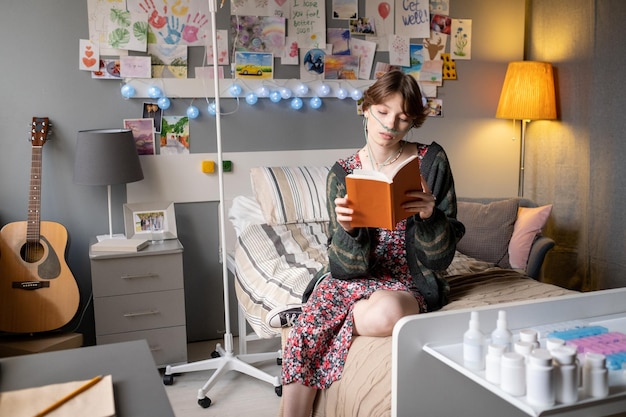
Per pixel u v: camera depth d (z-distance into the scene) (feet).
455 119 12.16
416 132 11.94
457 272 8.71
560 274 11.77
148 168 10.51
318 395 6.22
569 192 11.51
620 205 10.39
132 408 3.44
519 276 8.38
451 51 11.97
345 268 6.55
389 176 5.60
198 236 10.94
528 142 12.50
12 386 3.70
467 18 12.01
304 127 11.31
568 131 11.46
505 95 11.66
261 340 11.14
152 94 10.29
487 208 10.40
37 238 9.23
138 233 10.28
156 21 10.29
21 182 9.98
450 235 6.38
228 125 10.89
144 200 10.54
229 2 10.61
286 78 11.07
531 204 10.95
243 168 10.98
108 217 10.44
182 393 8.91
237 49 10.73
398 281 6.76
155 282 9.37
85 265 10.42
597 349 4.39
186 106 10.64
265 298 7.93
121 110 10.33
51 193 10.16
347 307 6.38
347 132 11.57
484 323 4.89
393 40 11.57
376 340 5.98
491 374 4.16
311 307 6.37
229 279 11.23
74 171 9.52
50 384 3.71
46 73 9.93
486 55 12.21
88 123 10.20
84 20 9.99
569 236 11.55
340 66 11.31
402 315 5.98
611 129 10.50
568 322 5.14
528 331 4.44
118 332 9.29
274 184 10.11
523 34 12.38
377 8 11.43
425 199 5.87
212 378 8.68
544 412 3.85
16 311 9.10
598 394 3.97
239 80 10.78
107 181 9.35
